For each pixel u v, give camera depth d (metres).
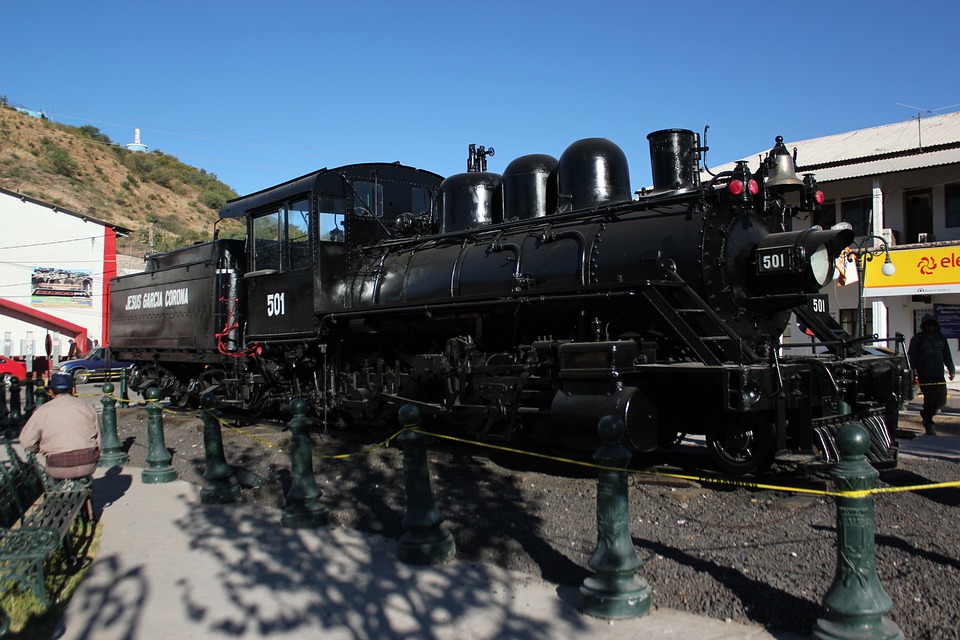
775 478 6.40
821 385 6.34
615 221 7.43
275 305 10.76
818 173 19.22
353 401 9.61
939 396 9.68
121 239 56.41
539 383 7.44
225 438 10.41
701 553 4.75
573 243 7.57
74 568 5.21
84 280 35.72
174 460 9.39
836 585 3.45
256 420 12.09
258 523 6.27
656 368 6.22
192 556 5.43
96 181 74.25
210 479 7.09
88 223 35.84
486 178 9.54
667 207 7.13
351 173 10.45
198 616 4.32
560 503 6.12
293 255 10.39
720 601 4.03
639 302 6.75
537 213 8.71
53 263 34.94
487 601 4.30
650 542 5.03
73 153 77.62
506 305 7.77
